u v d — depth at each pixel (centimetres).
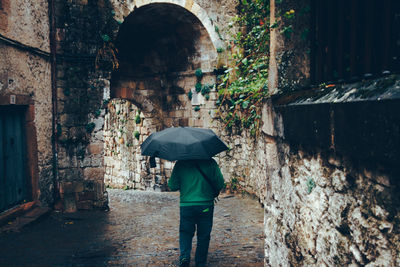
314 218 191
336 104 148
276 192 270
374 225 130
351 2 166
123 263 418
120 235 560
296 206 222
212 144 367
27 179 659
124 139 1341
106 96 800
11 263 418
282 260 253
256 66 650
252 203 825
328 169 172
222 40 991
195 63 1070
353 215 146
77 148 777
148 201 932
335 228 164
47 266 409
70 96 769
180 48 1092
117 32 834
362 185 139
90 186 785
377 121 115
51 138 742
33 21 659
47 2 725
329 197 171
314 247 191
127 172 1338
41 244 503
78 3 765
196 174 360
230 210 749
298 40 251
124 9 846
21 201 641
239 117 966
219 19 991
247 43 734
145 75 1123
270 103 274
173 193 1110
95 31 782
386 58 143
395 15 145
